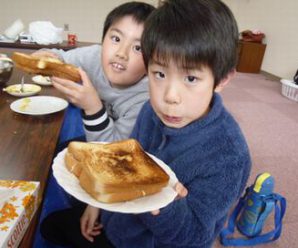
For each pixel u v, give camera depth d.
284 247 1.41
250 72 5.44
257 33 5.26
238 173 0.57
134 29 0.90
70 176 0.48
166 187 0.51
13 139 0.78
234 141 0.60
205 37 0.49
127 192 0.45
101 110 0.86
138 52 0.93
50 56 1.11
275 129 2.79
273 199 1.41
